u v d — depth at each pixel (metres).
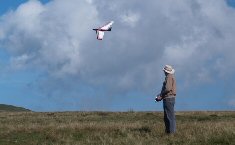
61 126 19.69
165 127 17.77
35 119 28.05
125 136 17.20
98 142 16.11
